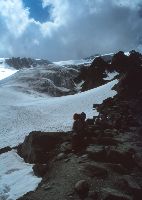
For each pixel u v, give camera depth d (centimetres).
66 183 1552
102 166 1689
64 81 14238
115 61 8456
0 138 3488
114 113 3184
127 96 4125
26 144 2423
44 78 13438
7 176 1989
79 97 5484
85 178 1573
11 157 2448
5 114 4562
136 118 3112
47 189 1532
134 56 7662
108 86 5591
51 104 5356
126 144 2200
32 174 1912
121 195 1382
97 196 1402
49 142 2284
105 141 2144
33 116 4484
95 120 2902
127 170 1708
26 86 12269
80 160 1811
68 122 3725
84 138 2116
